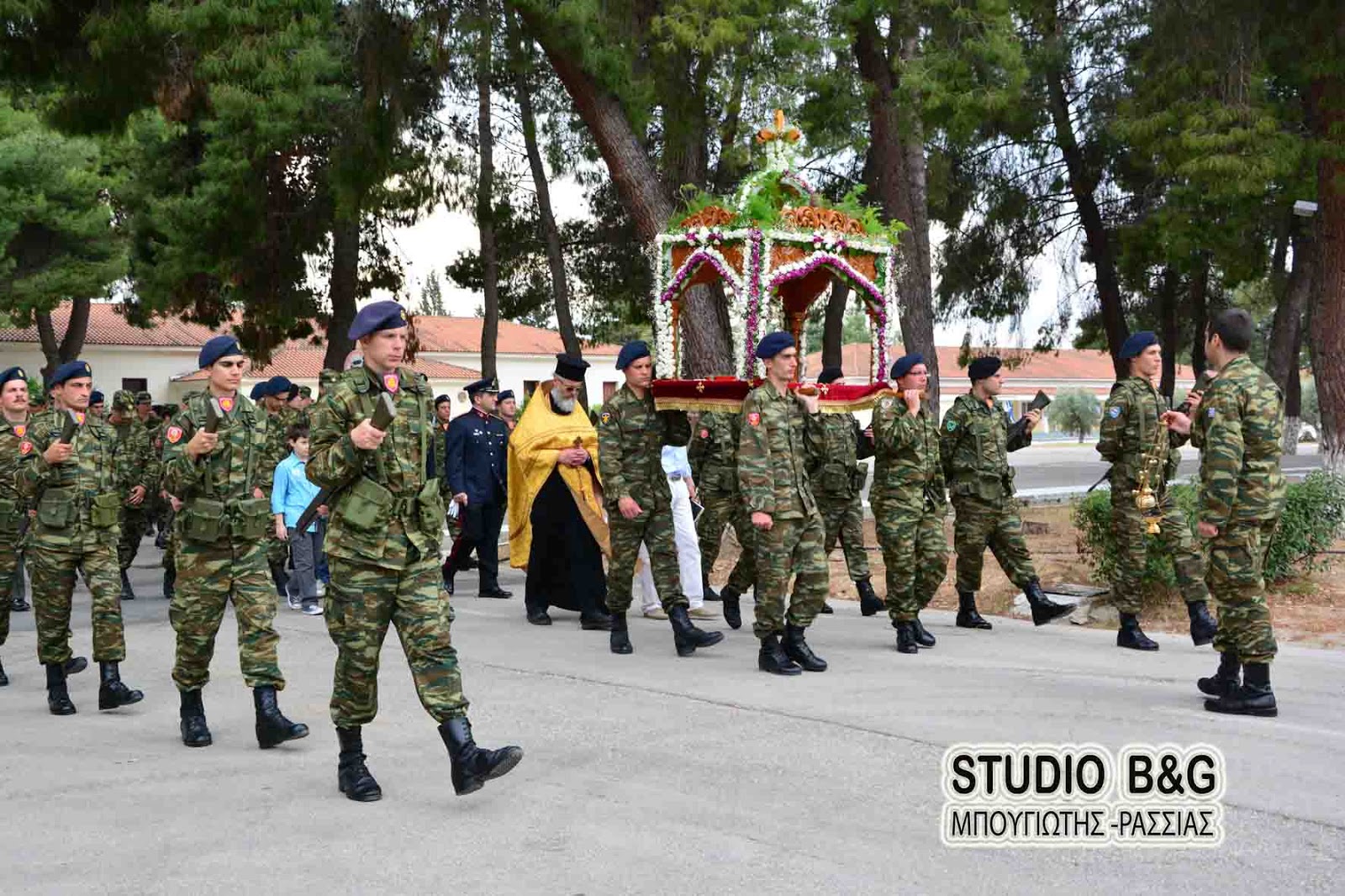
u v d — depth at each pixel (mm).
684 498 10234
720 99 16438
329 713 6949
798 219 8594
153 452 13180
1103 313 27000
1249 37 17828
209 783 5566
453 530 12328
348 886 4258
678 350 9406
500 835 4777
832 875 4297
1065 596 9953
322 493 5297
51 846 4723
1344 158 15688
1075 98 24875
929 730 6191
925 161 19828
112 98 13328
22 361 45250
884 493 8477
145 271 25125
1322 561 10766
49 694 7191
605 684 7508
